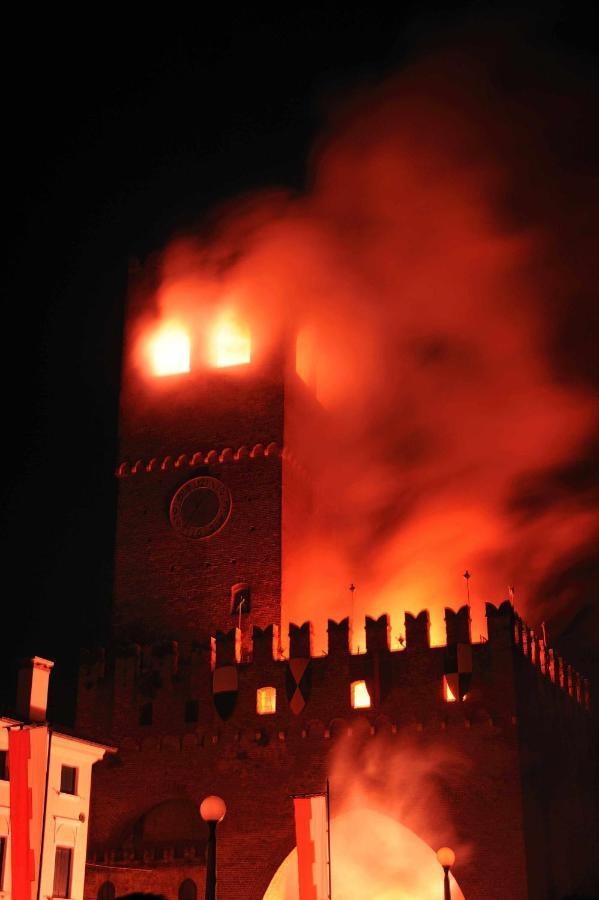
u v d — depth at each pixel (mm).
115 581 85375
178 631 82688
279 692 74062
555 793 73938
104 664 79375
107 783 75750
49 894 58875
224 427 86562
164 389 89312
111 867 73250
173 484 86625
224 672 75438
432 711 70375
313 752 72062
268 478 84312
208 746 74500
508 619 70688
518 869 66062
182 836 73938
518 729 68625
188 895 71500
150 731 75938
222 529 84062
